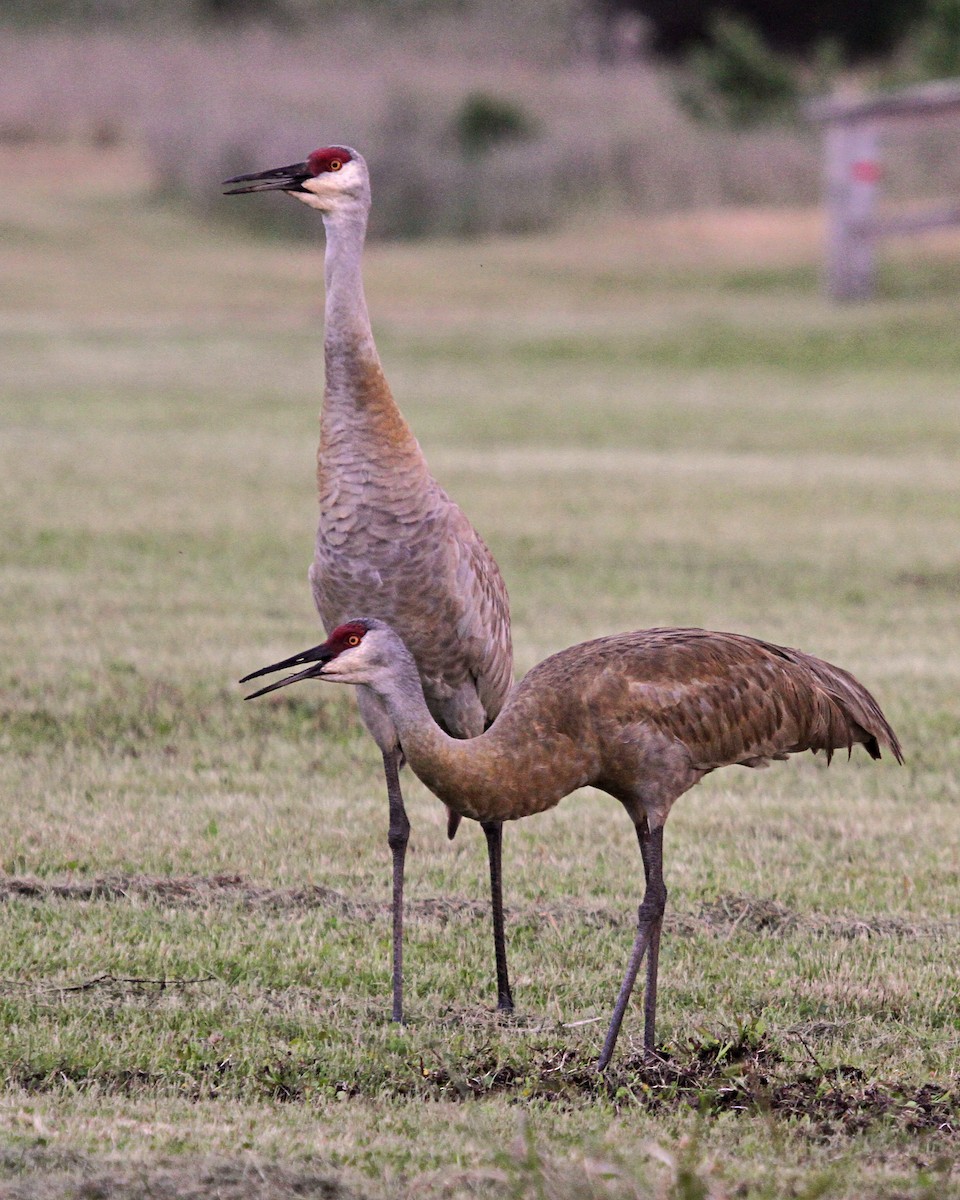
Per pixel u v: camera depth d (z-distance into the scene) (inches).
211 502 981.8
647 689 349.7
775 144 2460.6
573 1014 374.0
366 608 399.5
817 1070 336.8
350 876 457.4
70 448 1154.7
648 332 1747.0
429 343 1724.9
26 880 440.1
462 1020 368.8
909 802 539.5
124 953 394.0
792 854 486.3
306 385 1505.9
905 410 1373.0
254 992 377.1
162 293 2054.6
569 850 488.4
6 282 2058.3
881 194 2320.4
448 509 401.7
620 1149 295.9
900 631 733.9
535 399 1437.0
